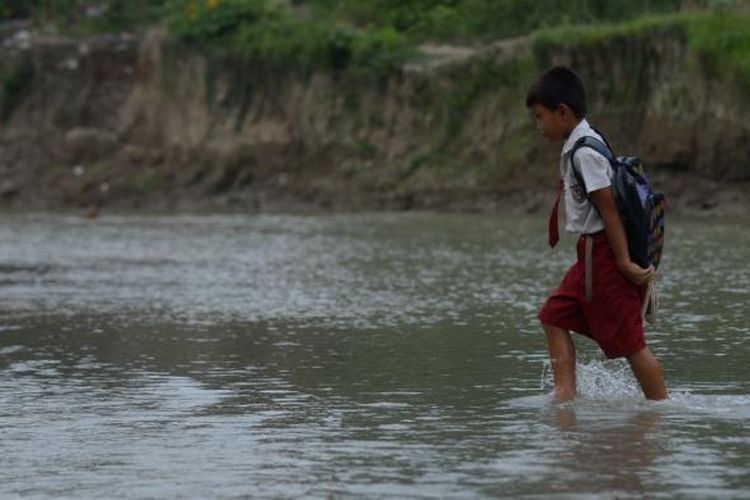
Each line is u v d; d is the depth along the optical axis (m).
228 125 70.50
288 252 42.00
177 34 73.62
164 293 31.98
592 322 17.50
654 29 56.00
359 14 71.88
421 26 69.25
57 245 47.38
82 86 76.62
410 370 20.47
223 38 72.38
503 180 59.12
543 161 58.62
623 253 17.06
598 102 56.94
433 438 15.64
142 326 26.30
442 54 66.31
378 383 19.42
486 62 62.53
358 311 27.64
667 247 38.81
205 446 15.55
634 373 17.67
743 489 13.04
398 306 28.25
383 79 65.94
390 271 35.25
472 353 21.94
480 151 61.28
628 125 56.03
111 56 76.44
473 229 48.31
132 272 37.34
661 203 17.52
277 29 71.00
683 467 13.92
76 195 72.38
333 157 65.94
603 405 17.36
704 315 25.36
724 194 52.53
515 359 21.25
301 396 18.56
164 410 17.81
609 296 17.28
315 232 49.53
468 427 16.20
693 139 53.91
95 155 74.44
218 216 61.19
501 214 56.47
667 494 12.89
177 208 68.50
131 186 71.62
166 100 73.56
